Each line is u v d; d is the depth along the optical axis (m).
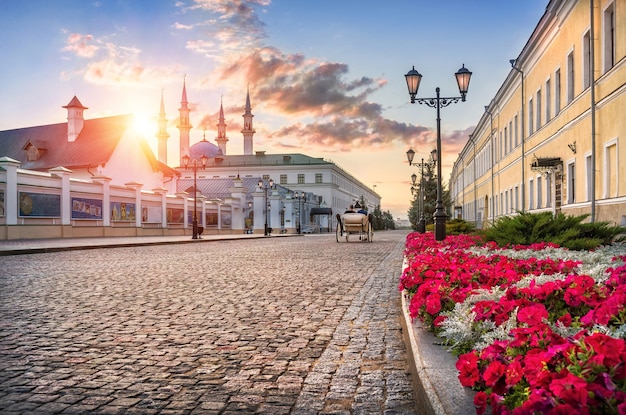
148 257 16.38
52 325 5.79
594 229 10.70
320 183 95.00
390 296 7.89
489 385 2.15
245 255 17.31
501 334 2.92
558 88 20.06
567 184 18.59
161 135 96.81
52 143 54.00
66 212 31.14
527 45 23.53
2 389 3.68
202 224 48.22
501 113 33.69
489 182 39.38
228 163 100.12
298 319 6.15
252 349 4.78
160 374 4.04
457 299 4.11
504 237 11.31
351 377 3.95
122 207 36.69
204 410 3.29
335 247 22.53
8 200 26.98
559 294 3.68
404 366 4.22
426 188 53.59
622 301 2.85
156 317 6.25
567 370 1.87
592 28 15.24
